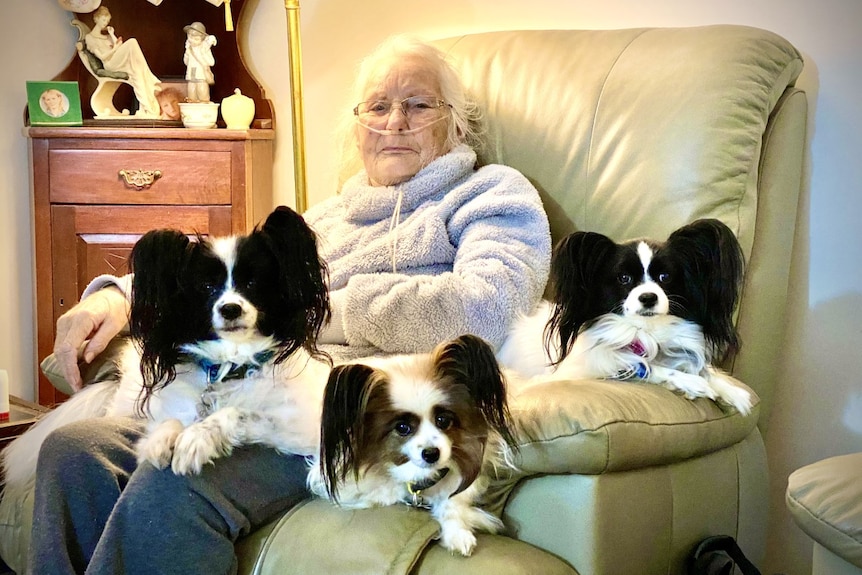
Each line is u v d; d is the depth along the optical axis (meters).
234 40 3.20
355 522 1.46
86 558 1.53
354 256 2.12
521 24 2.57
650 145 1.91
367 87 2.29
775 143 1.96
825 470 1.42
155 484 1.44
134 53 2.98
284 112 3.19
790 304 2.14
